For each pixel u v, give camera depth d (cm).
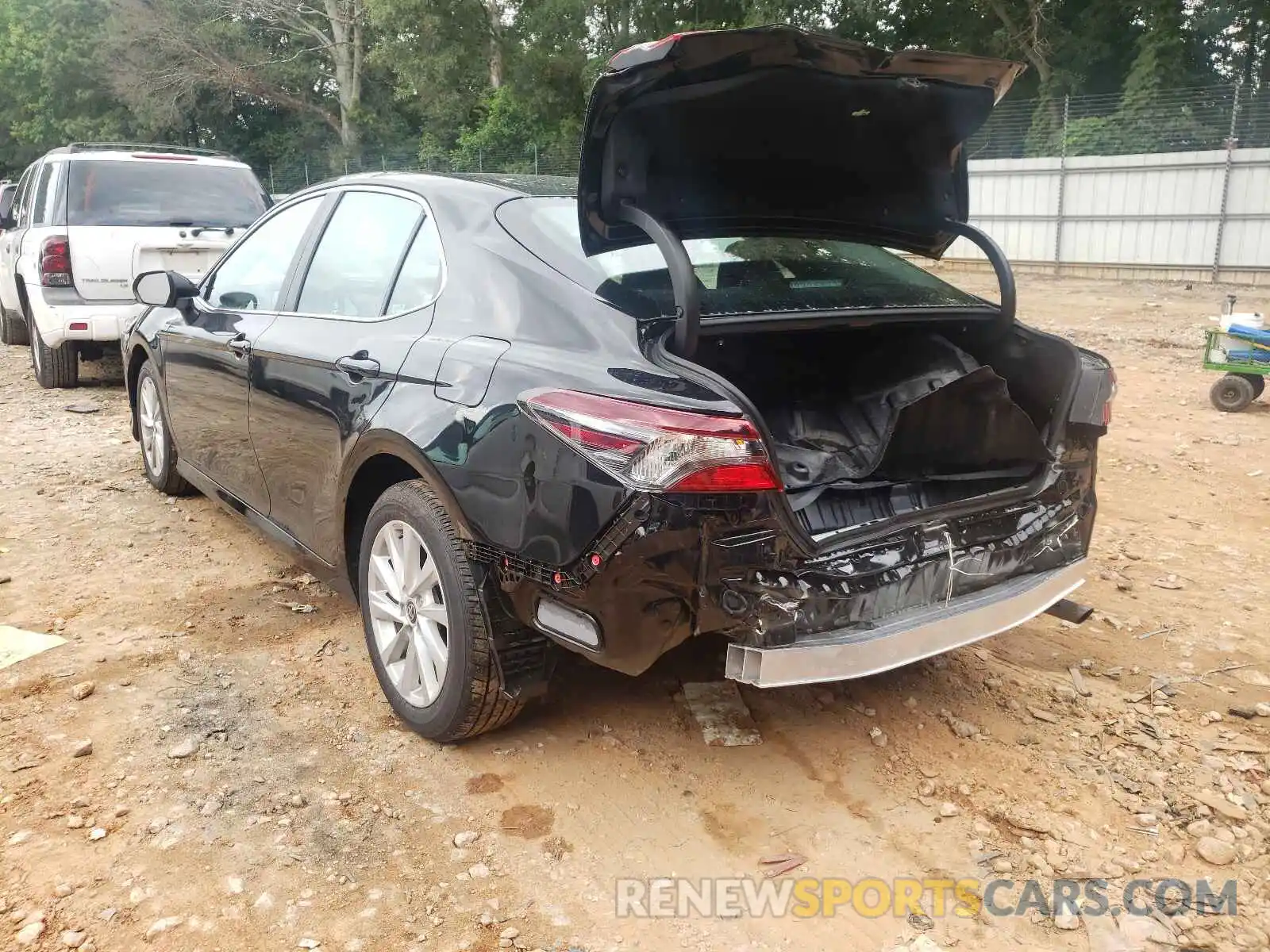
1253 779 302
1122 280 1780
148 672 351
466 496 273
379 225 358
